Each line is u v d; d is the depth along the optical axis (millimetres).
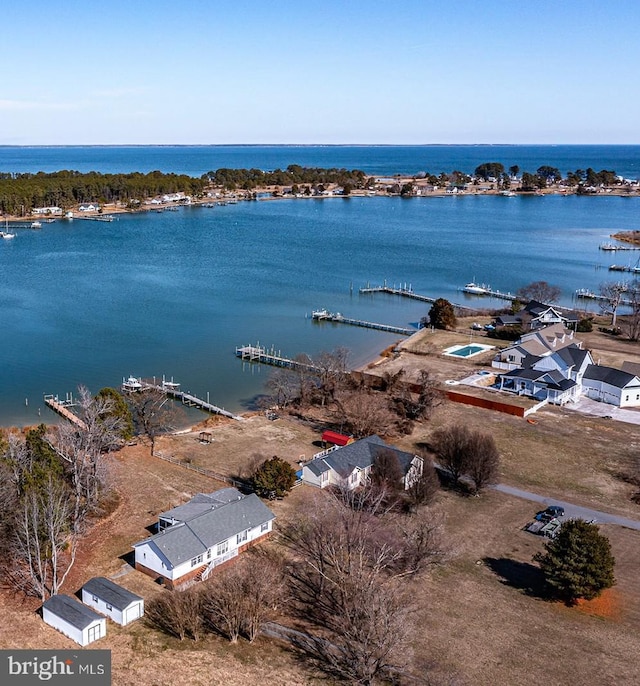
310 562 49062
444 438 66000
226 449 70188
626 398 86250
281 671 38688
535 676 38594
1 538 48281
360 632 38781
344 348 98688
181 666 38500
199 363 100312
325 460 62906
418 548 47812
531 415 81625
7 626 41344
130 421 71375
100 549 50562
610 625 43562
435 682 37312
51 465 55312
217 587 45406
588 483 64125
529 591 47031
